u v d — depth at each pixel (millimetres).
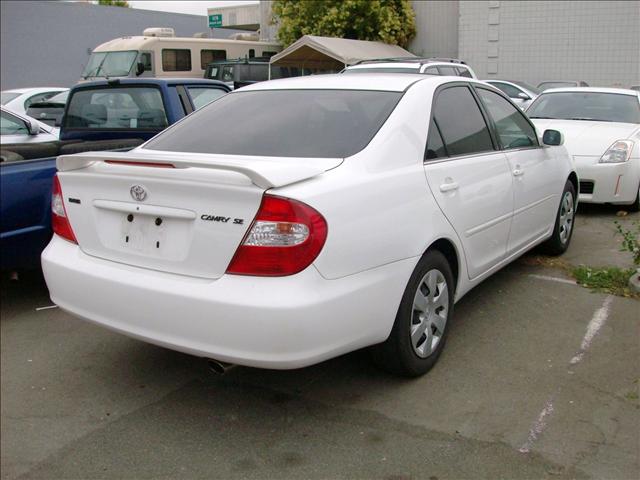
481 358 3912
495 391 3531
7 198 4535
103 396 3682
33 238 4730
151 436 3275
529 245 5094
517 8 18703
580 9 17859
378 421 3287
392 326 3344
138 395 3672
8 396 3715
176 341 3025
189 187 2963
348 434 3193
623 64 17641
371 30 20438
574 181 6031
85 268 3342
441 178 3699
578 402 3402
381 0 20531
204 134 3820
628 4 17312
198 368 3971
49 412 3537
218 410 3471
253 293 2818
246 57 19672
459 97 4281
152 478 2961
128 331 3199
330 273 2918
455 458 2975
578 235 6750
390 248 3227
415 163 3566
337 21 20281
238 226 2859
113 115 6566
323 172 3107
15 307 5098
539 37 18578
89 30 25984
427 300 3617
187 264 3012
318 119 3684
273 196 2816
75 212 3463
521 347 4055
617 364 3811
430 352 3693
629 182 7539
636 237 6355
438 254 3674
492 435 3133
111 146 5824
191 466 3023
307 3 20781
